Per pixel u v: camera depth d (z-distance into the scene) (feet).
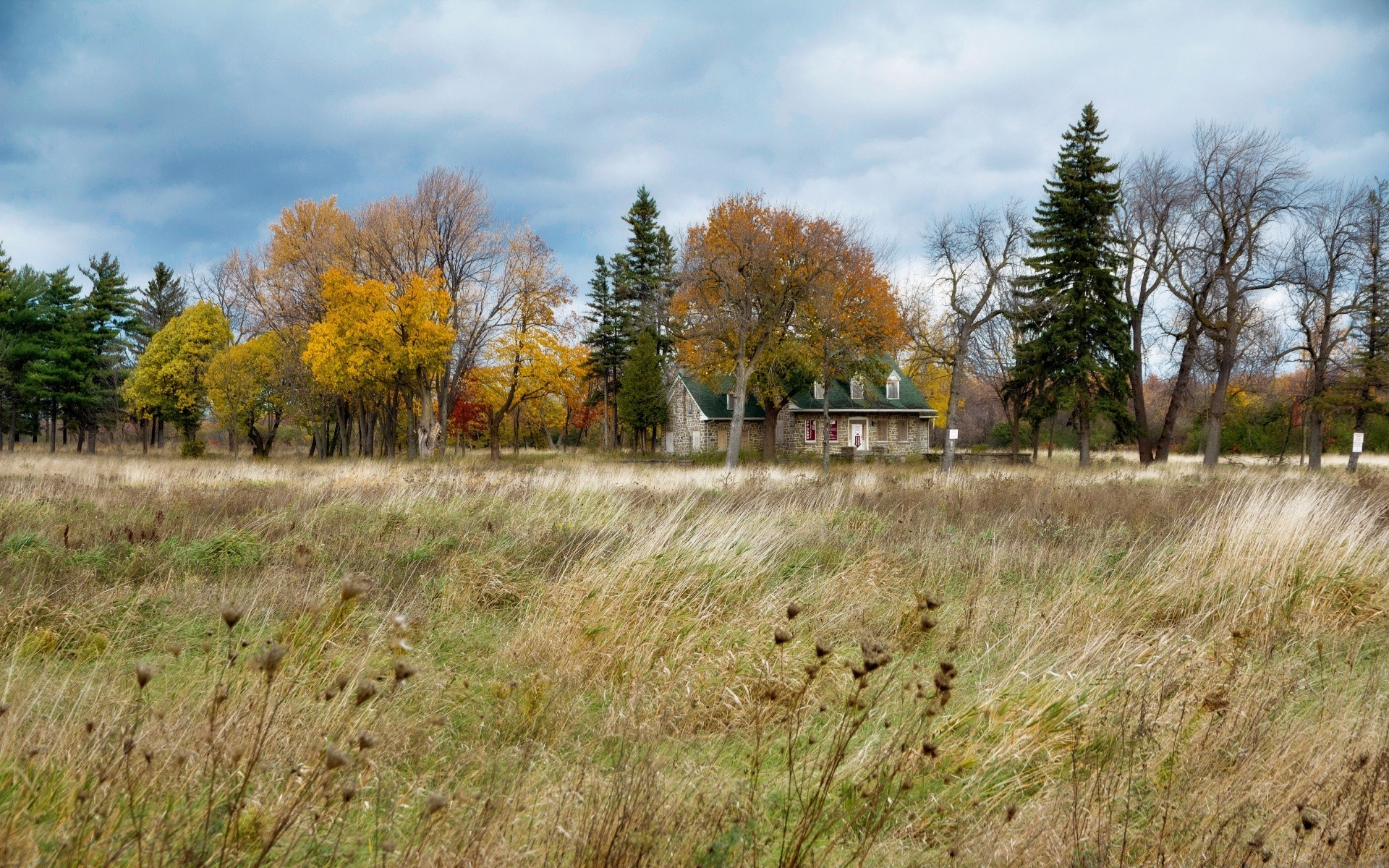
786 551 28.09
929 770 11.59
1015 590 23.16
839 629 19.01
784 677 15.14
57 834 8.41
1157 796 11.10
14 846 7.98
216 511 38.34
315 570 25.48
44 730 11.10
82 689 13.48
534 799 10.41
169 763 9.79
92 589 22.04
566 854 8.88
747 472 68.95
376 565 26.58
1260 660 16.01
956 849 9.71
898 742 12.03
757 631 17.90
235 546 28.02
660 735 13.10
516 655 17.66
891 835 10.41
